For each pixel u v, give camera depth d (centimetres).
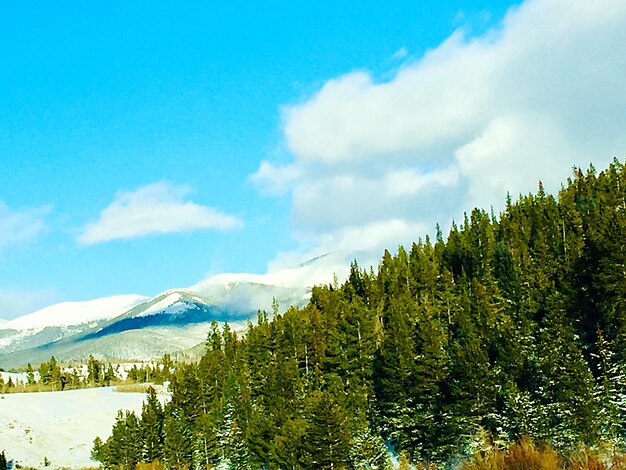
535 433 5822
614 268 7388
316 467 6462
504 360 7325
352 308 10731
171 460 8806
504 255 11306
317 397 7081
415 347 8350
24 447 9962
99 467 9238
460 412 6662
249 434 8150
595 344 7044
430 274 11519
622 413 5988
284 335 10706
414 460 6681
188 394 10481
